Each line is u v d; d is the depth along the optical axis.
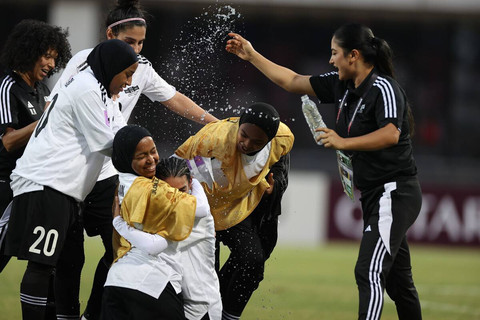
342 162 15.50
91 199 16.45
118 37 16.17
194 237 13.56
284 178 15.82
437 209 47.91
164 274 13.02
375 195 14.90
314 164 51.56
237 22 56.06
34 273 14.45
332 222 48.09
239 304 15.62
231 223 15.41
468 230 47.75
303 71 57.44
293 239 48.12
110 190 16.55
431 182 48.78
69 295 16.02
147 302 12.79
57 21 50.72
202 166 14.94
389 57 14.80
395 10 52.97
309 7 52.56
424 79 57.72
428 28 57.34
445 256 43.31
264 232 16.23
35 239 14.26
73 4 50.59
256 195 15.54
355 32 14.66
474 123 57.44
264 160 15.05
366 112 14.59
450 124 57.41
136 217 12.85
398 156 14.70
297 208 48.25
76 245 15.66
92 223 16.67
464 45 57.50
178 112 17.92
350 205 48.03
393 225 14.47
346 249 44.72
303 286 28.08
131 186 13.11
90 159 14.52
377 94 14.45
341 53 14.73
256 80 53.06
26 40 15.88
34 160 14.36
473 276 34.16
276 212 15.84
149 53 51.53
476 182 50.06
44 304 14.62
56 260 14.45
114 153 13.39
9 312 19.03
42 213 14.27
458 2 52.94
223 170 14.91
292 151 54.28
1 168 16.05
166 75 45.78
